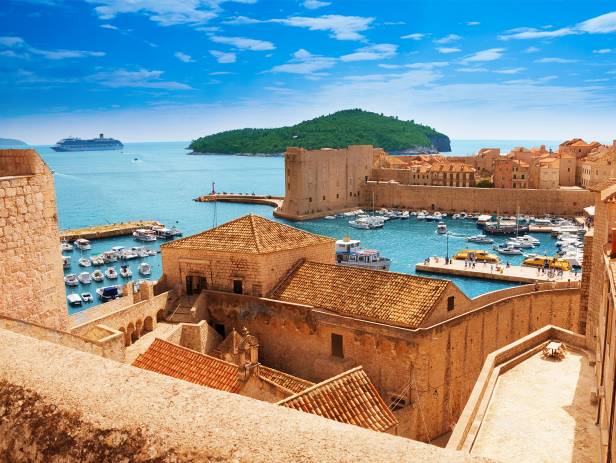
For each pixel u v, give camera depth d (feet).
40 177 57.47
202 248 136.98
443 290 115.96
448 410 116.57
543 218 533.55
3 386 20.33
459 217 560.61
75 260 383.45
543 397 79.15
